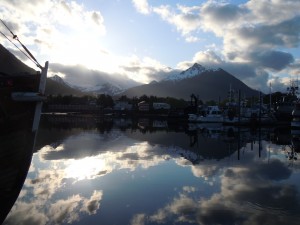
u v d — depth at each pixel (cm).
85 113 15112
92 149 2902
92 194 1484
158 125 7538
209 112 9219
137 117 12812
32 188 1566
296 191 1572
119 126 6625
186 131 5666
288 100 9625
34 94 1333
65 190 1541
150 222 1159
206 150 3098
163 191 1549
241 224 1150
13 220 1170
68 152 2680
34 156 2444
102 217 1203
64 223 1145
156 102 17962
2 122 1262
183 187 1627
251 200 1420
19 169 1361
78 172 1923
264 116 8250
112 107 18125
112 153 2688
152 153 2764
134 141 3697
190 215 1232
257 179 1833
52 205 1327
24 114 1337
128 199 1417
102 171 1970
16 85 1312
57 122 7438
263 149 3272
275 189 1611
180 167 2147
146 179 1788
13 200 1341
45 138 3759
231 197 1462
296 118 6806
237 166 2238
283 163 2395
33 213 1239
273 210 1291
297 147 3469
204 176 1889
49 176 1812
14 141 1314
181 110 12025
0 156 1270
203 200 1416
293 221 1180
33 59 1440
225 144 3675
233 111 8562
